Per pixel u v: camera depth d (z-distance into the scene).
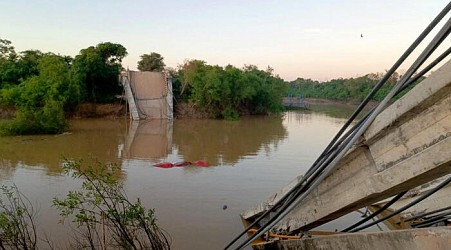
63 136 28.47
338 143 4.91
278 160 20.39
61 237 8.98
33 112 30.61
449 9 3.47
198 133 32.94
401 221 7.93
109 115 44.41
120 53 49.62
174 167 17.94
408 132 4.00
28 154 20.66
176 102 49.34
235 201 12.63
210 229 9.95
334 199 5.31
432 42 3.58
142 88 46.59
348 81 113.25
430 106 3.73
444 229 3.57
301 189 5.36
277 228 6.89
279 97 64.12
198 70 51.75
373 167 4.63
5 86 43.91
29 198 12.31
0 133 27.39
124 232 7.60
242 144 26.52
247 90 53.50
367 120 4.33
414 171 3.87
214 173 16.88
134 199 12.58
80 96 42.97
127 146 24.52
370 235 4.43
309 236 6.51
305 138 30.67
